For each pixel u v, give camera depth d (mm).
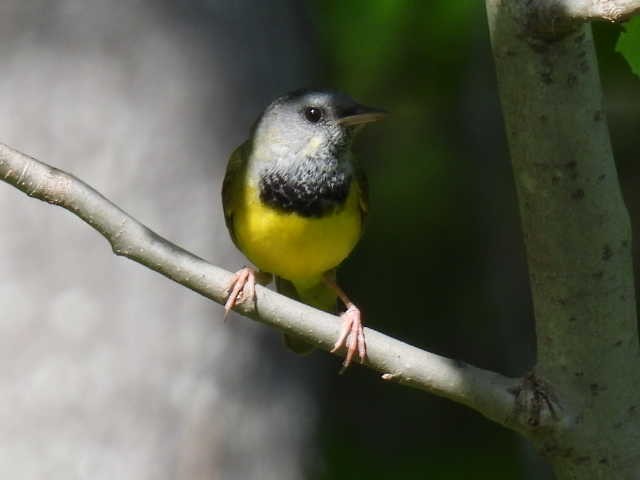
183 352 11617
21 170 7102
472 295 19641
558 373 7227
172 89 12070
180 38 12172
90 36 12023
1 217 11539
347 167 10148
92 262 11578
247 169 10055
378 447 18500
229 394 11734
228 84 12266
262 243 10047
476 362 19484
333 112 10055
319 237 9969
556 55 6641
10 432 11250
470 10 15430
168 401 11531
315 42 13664
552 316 7148
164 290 11633
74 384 11367
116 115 11867
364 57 16266
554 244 6988
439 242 19344
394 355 7477
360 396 19375
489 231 15375
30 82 11867
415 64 16375
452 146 18156
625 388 7227
